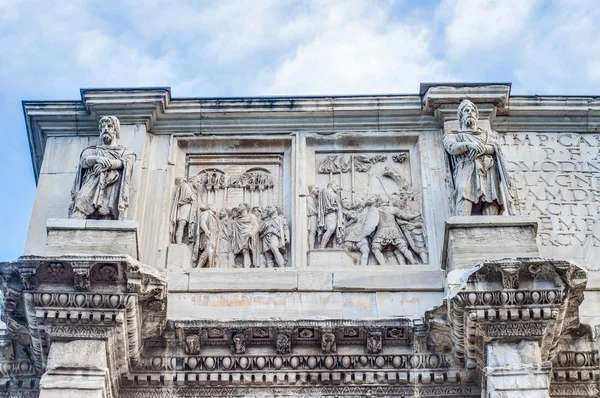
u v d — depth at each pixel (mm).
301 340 15828
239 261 17484
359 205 17984
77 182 17344
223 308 16656
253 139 18656
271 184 18328
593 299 16984
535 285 14992
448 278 15586
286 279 16875
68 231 16203
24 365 16016
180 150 18656
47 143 18625
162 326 15703
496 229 16344
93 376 14805
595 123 19031
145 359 15758
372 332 15688
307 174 18375
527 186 18344
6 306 15430
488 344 15055
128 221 16359
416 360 15734
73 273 15102
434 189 18000
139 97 18625
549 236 17797
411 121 18797
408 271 16969
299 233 17547
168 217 17750
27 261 15062
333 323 15680
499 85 18703
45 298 15070
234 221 17844
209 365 15750
